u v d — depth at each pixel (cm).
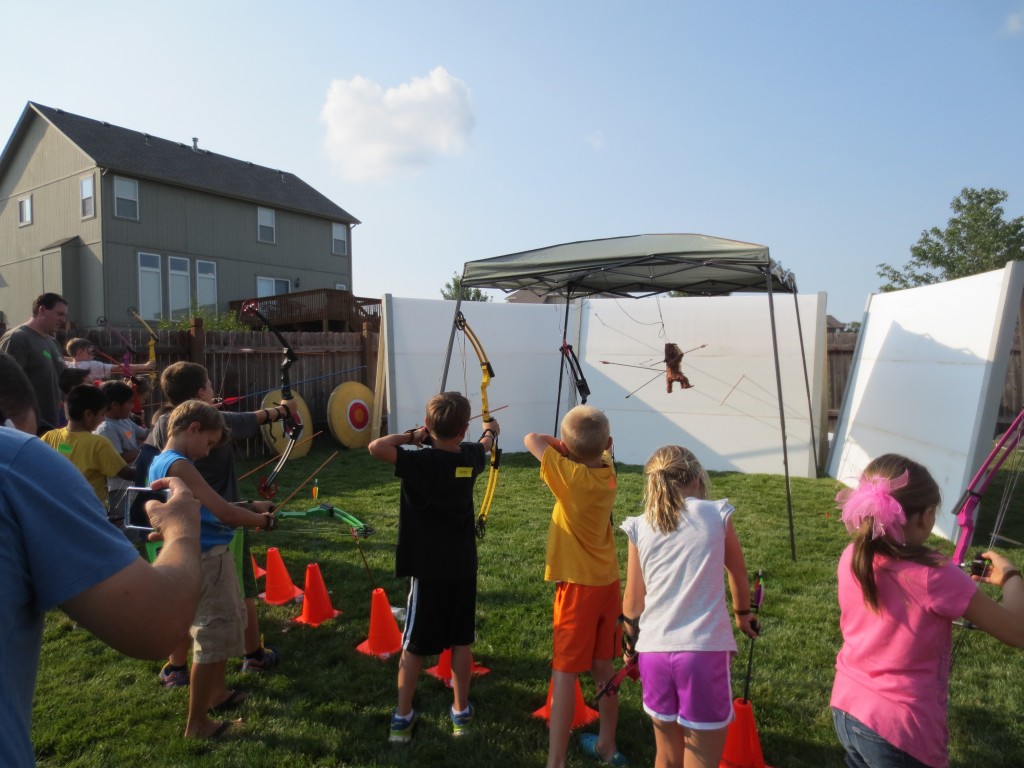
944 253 2383
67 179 2105
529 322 1127
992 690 335
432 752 287
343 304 1983
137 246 2091
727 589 467
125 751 287
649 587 237
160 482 155
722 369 1007
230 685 345
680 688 221
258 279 2428
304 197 2658
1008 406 998
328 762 279
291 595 463
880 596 192
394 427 1029
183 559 117
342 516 411
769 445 951
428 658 377
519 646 384
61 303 498
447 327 1085
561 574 273
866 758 190
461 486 295
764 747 289
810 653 374
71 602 100
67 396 409
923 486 198
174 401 343
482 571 505
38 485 100
